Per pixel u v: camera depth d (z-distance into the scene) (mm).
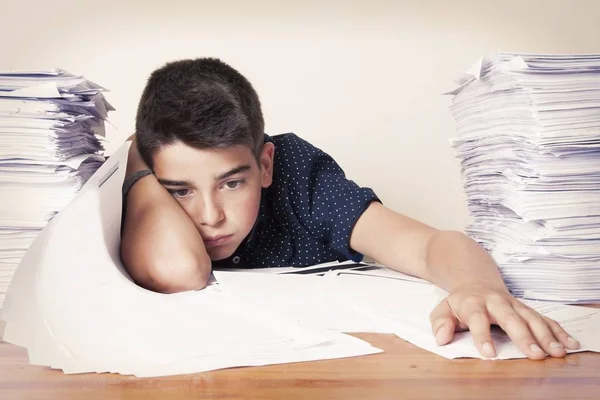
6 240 1183
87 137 1283
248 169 1277
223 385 728
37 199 1184
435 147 2254
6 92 1157
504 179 1203
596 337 897
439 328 875
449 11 2232
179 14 2207
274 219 1509
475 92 1259
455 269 1031
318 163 1512
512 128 1153
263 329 897
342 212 1405
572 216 1124
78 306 908
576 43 2260
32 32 2184
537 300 1150
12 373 782
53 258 941
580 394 700
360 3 2217
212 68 1352
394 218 1336
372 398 690
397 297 1099
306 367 784
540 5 2244
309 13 2213
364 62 2229
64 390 722
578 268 1134
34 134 1159
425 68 2238
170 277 1109
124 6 2199
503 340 877
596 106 1103
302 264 1528
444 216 2260
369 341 886
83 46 2201
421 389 714
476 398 692
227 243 1298
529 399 688
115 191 1055
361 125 2240
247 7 2209
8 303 899
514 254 1158
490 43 2246
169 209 1192
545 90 1096
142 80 2213
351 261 1528
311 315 979
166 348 824
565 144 1101
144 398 694
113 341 841
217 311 971
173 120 1213
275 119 2232
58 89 1170
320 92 2229
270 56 2221
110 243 1067
